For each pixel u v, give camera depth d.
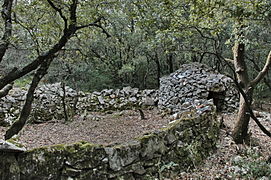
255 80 4.67
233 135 4.95
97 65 10.45
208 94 7.39
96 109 9.11
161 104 8.60
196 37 8.42
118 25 9.68
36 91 8.34
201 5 3.71
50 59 4.31
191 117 4.37
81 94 9.28
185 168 3.76
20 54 7.90
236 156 4.27
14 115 7.61
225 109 7.45
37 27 4.95
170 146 3.61
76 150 2.71
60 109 8.44
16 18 4.63
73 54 7.31
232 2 3.25
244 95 3.91
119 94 9.51
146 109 9.00
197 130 4.29
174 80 8.34
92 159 2.77
